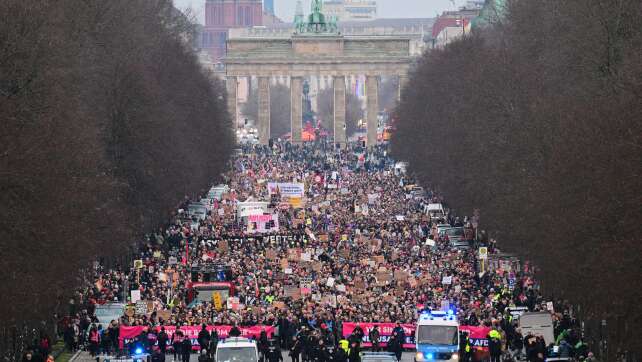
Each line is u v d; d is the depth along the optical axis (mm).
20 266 167625
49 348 185000
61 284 183875
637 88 179625
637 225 159875
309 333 187750
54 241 176750
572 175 191000
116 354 184250
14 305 162625
